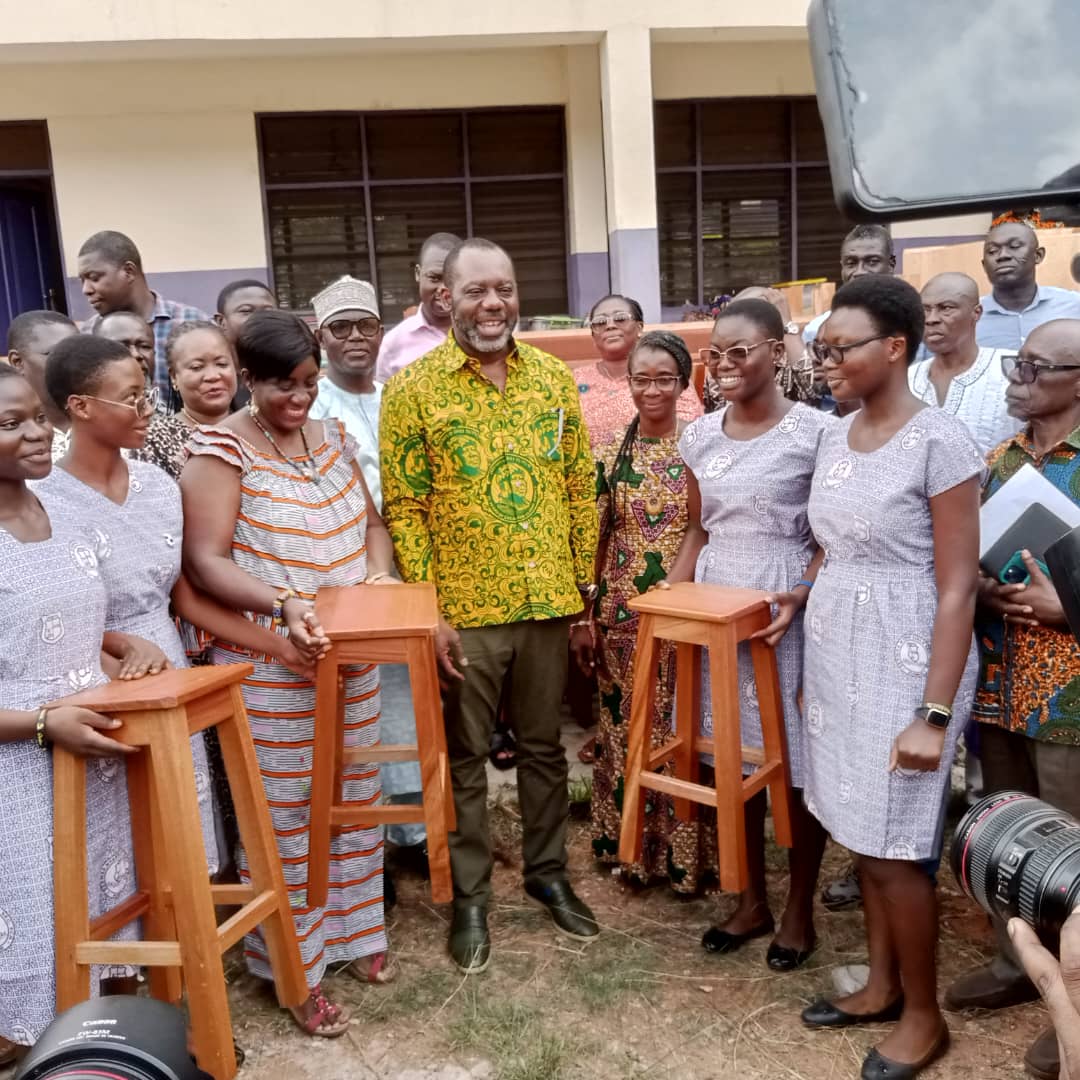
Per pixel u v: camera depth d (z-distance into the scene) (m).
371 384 3.42
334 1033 2.44
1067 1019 0.88
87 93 7.71
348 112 8.23
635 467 3.02
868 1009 2.40
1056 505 2.30
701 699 2.79
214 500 2.31
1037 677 2.35
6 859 1.88
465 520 2.70
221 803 2.84
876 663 2.15
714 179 9.02
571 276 8.86
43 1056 0.70
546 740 2.90
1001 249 3.79
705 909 3.01
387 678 3.21
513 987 2.63
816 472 2.34
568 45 8.33
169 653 2.27
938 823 2.16
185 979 1.85
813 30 0.94
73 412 2.11
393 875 3.33
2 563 1.86
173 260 8.09
